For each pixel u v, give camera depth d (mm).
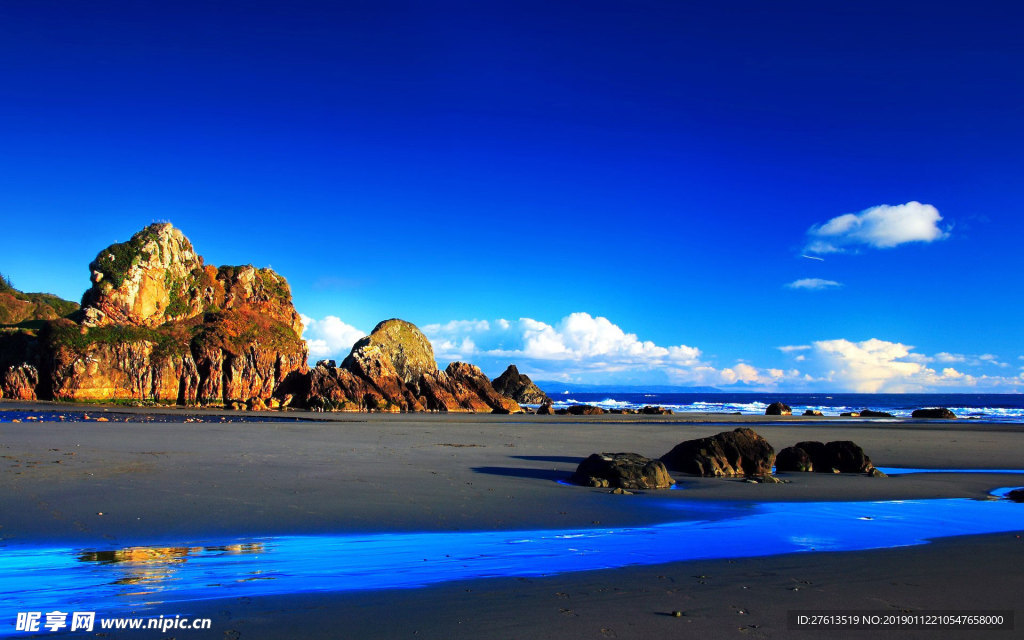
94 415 42031
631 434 35344
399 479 15477
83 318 63062
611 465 16109
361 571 7801
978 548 9594
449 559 8469
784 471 19953
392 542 9453
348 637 5570
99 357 58719
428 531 10250
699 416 66438
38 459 16859
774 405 76375
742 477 18328
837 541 10070
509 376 124625
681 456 19375
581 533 10461
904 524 11664
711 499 14273
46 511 10656
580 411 70250
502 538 9914
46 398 57250
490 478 16297
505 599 6719
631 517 11945
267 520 10602
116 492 12453
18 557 8164
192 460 17844
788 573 7980
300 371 71562
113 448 20234
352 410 65188
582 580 7516
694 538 10195
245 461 18016
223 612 6203
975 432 41000
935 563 8602
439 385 75125
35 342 59906
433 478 15891
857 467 19641
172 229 72875
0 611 6168
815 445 20641
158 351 62188
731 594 7027
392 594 6848
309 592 6891
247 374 66312
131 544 8938
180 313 70000
